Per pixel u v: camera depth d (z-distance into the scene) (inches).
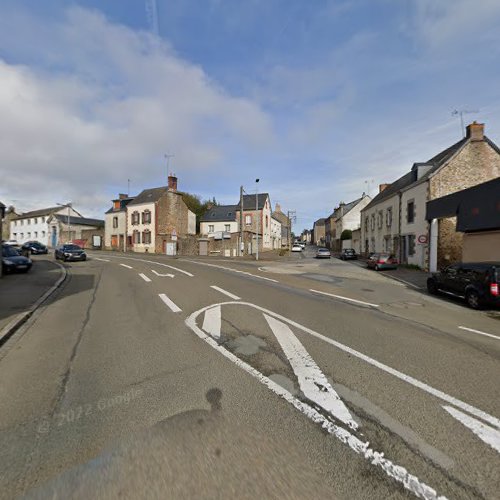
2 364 158.4
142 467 85.4
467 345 189.5
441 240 653.3
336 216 2241.6
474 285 312.7
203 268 663.1
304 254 1711.4
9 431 101.7
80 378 141.1
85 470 84.6
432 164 772.6
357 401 120.4
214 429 101.9
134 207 1409.9
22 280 456.4
